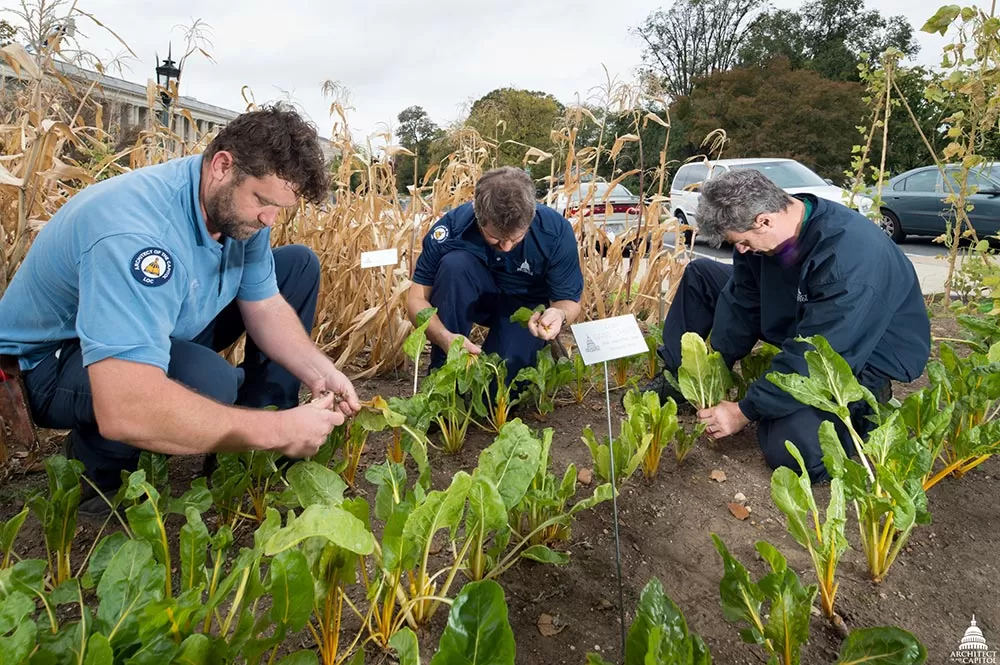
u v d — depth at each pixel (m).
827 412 2.15
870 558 1.70
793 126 25.17
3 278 2.25
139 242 1.51
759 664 1.45
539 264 2.81
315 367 2.04
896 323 2.25
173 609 1.03
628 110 3.63
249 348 2.30
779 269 2.38
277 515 1.24
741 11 37.66
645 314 3.96
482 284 2.80
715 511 2.03
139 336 1.50
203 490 1.59
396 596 1.51
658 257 3.92
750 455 2.38
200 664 1.05
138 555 1.12
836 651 1.48
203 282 1.78
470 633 0.99
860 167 4.55
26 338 1.75
